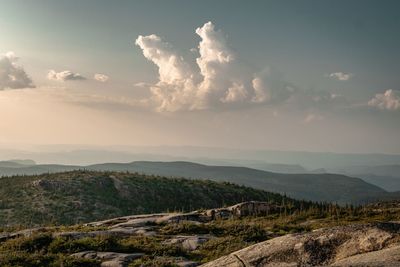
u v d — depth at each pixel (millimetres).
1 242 27734
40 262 20062
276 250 10078
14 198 168625
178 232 34594
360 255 8641
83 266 19297
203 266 10594
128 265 19156
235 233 33438
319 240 9938
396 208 80875
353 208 77750
